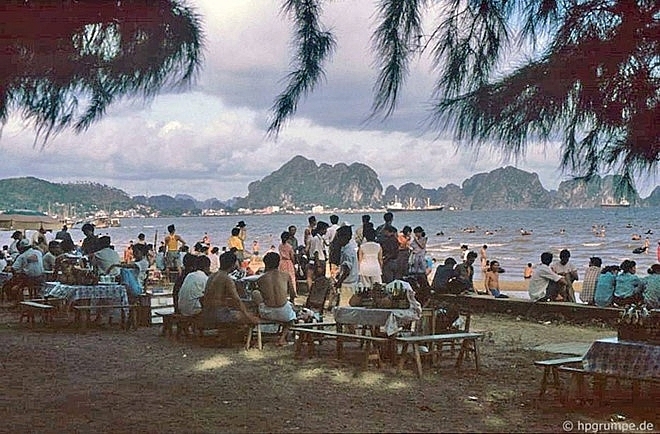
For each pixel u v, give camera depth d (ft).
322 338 34.58
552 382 27.63
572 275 53.52
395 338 30.01
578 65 13.26
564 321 49.37
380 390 26.73
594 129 14.01
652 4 13.15
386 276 54.39
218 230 428.56
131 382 27.99
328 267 63.62
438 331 33.24
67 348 36.86
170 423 21.52
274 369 30.91
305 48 12.62
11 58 14.32
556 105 13.47
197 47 15.28
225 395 25.66
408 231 57.72
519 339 41.45
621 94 13.48
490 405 24.27
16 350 36.14
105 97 15.47
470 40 13.21
